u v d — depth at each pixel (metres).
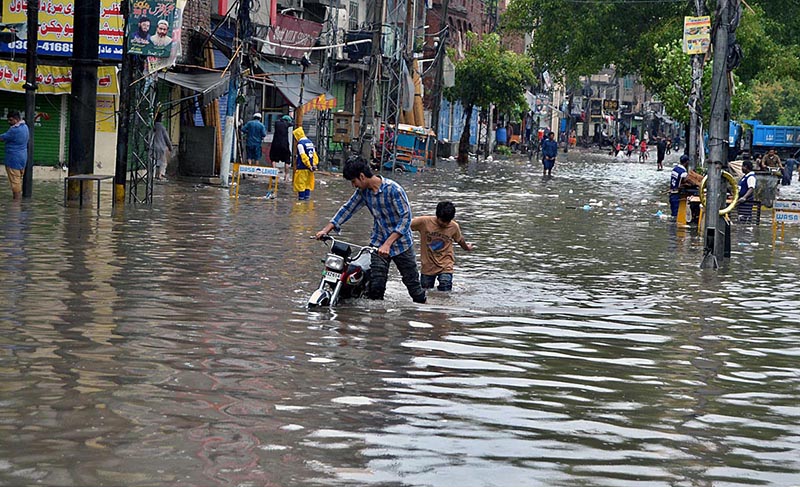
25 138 23.38
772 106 123.06
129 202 24.11
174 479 5.93
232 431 6.93
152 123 27.05
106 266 14.24
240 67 31.92
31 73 23.52
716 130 18.09
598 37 70.38
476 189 38.09
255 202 26.45
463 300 13.09
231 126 31.33
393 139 48.41
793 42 64.75
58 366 8.52
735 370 9.70
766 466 6.72
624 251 19.95
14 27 30.34
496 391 8.42
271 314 11.36
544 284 14.99
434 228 13.77
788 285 16.09
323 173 40.56
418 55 62.38
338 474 6.14
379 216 12.58
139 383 8.09
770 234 25.22
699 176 26.55
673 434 7.41
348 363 9.15
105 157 31.73
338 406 7.70
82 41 22.64
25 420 6.98
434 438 7.00
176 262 15.01
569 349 10.30
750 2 64.12
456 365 9.30
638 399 8.41
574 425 7.51
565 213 28.67
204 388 8.04
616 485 6.20
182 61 35.16
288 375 8.59
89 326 10.20
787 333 11.80
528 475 6.30
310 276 14.32
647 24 69.25
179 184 31.11
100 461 6.21
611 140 128.62
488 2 98.44
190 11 35.91
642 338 11.10
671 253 19.91
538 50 75.94
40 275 13.17
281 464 6.28
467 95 72.38
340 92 55.09
